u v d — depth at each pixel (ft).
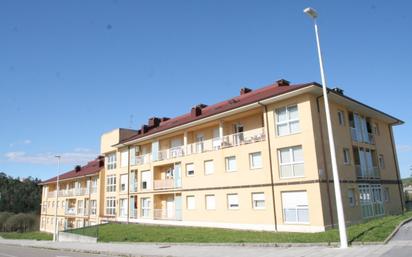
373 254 37.37
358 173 86.89
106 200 147.33
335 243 46.91
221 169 93.20
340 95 80.94
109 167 149.18
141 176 127.03
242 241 58.13
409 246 40.73
